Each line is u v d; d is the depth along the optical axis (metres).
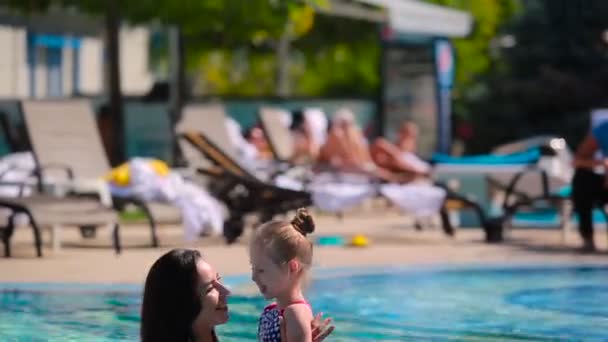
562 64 57.94
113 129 35.88
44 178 24.55
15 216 21.34
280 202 24.39
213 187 25.80
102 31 46.97
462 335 13.77
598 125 23.03
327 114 41.91
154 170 23.97
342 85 63.75
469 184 29.06
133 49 59.81
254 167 29.19
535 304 16.28
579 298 16.86
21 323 13.97
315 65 59.78
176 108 39.00
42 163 24.33
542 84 57.12
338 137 28.89
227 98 41.81
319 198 26.39
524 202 25.36
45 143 24.53
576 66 57.78
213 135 29.27
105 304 15.45
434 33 42.53
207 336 9.34
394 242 24.80
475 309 15.73
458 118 58.78
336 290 17.34
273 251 9.72
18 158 25.42
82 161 25.00
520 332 14.06
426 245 24.23
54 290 16.55
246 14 34.91
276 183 28.14
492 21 59.03
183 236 25.72
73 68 51.75
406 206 25.91
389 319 14.80
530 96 57.38
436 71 42.97
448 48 44.28
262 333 9.95
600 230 28.25
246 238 25.38
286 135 36.44
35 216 20.73
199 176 27.44
